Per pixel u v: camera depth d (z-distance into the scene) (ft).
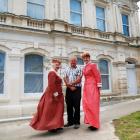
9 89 36.96
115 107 37.01
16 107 36.47
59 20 43.80
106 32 53.21
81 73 21.48
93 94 20.07
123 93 53.52
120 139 16.21
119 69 54.03
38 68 41.83
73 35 45.78
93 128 19.74
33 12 43.68
